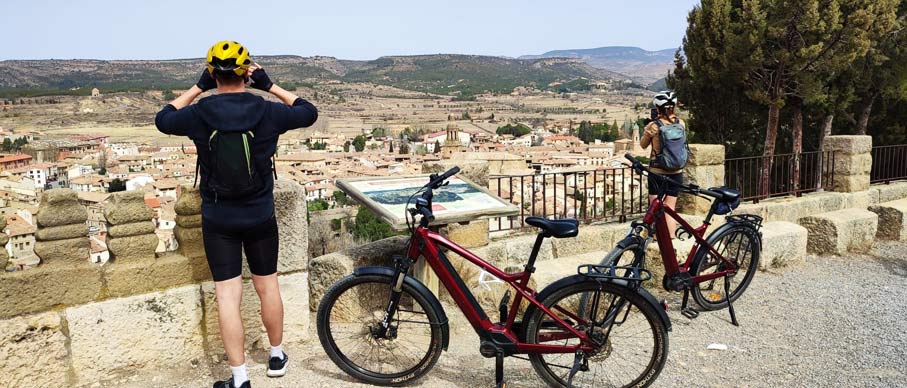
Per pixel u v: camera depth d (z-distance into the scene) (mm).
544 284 4898
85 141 172000
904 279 6105
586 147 131875
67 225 3564
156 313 3812
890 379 3773
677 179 5453
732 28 14062
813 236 7199
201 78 3369
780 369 3975
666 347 3475
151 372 3824
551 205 20828
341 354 3775
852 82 14297
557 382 3574
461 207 4734
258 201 3264
